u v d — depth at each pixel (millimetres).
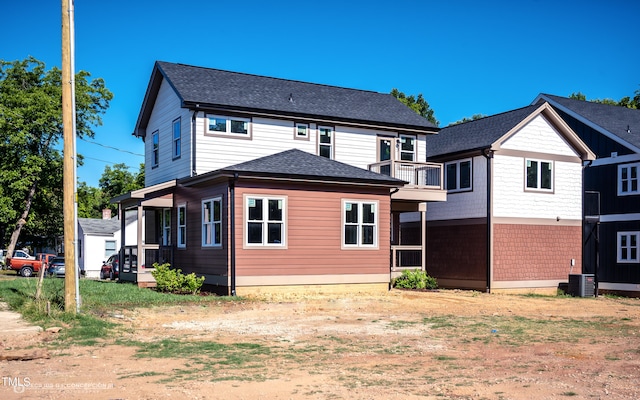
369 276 23797
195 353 11727
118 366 10438
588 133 32594
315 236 22719
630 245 30219
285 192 22234
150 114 29562
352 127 27859
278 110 25766
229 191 21312
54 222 55219
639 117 35688
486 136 28969
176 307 17812
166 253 26547
